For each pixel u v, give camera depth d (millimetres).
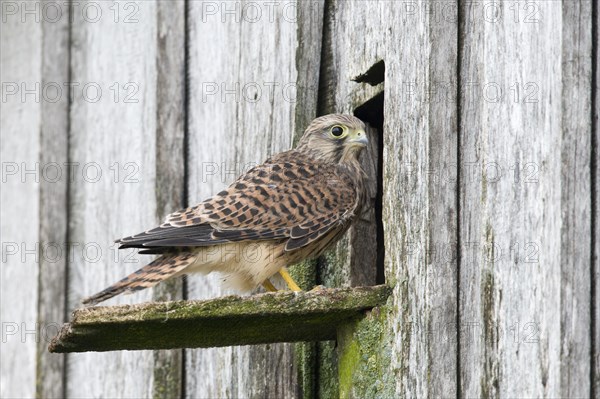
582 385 7883
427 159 9273
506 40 8594
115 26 13367
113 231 13047
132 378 12508
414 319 9297
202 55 12398
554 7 8133
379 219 11508
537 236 8172
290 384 10859
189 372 12125
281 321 9383
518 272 8320
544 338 8047
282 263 10539
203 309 8820
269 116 11398
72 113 13836
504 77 8594
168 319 8727
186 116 12531
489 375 8586
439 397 9039
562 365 7883
